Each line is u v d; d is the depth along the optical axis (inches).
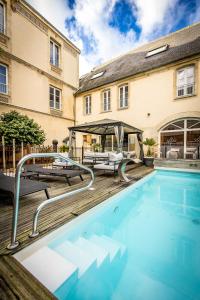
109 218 151.9
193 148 407.8
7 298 54.9
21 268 68.7
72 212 128.3
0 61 395.5
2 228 102.5
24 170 238.4
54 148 482.0
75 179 255.1
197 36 460.4
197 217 158.2
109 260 91.0
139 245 111.0
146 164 424.5
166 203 194.2
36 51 477.1
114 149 556.4
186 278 84.0
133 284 79.1
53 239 94.9
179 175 334.0
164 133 454.3
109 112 555.5
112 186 211.9
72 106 627.2
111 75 581.3
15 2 417.4
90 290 75.1
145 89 478.3
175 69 426.6
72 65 615.2
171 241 117.5
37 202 151.4
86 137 629.9
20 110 442.3
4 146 313.7
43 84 503.2
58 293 65.0
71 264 76.7
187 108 411.2
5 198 159.5
